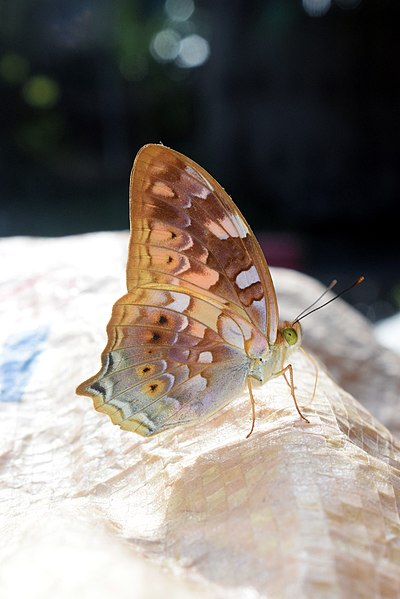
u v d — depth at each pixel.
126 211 1.25
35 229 1.12
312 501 0.16
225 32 1.10
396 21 1.03
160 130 1.69
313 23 1.04
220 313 0.19
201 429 0.19
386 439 0.19
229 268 0.19
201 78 1.36
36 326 0.22
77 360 0.21
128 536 0.16
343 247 1.00
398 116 1.06
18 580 0.14
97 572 0.14
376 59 1.04
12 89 1.43
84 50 1.46
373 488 0.16
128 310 0.18
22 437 0.19
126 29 1.53
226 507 0.16
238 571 0.15
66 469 0.19
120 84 1.56
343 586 0.14
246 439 0.18
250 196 1.15
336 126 1.07
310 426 0.18
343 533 0.15
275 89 1.09
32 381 0.21
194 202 0.18
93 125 1.52
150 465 0.18
